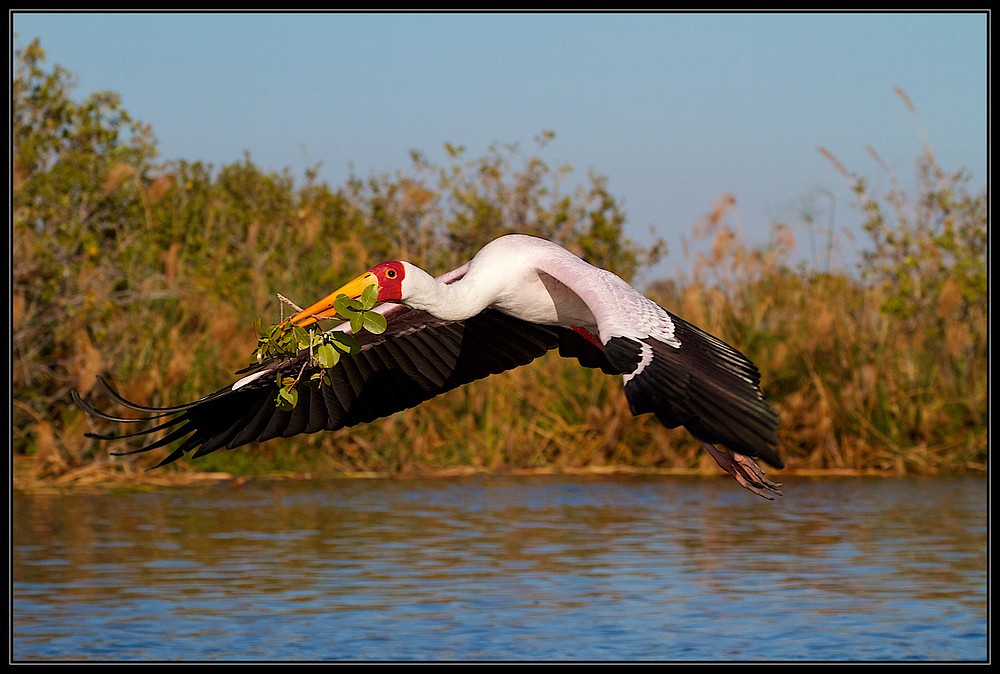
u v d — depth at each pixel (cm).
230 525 1373
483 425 1891
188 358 1780
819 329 1950
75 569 1142
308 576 1118
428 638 933
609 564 1170
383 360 862
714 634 945
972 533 1327
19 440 1778
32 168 1891
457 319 812
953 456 1877
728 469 778
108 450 1734
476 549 1238
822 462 1873
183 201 2164
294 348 721
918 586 1088
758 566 1160
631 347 654
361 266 1958
